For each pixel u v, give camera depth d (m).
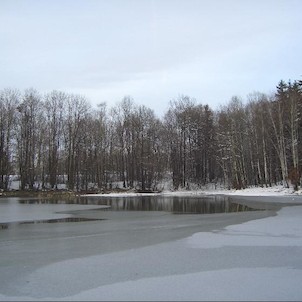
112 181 81.62
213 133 82.19
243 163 70.50
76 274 12.77
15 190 67.25
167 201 49.78
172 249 16.70
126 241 19.00
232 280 11.83
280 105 63.47
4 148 69.12
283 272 12.66
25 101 72.12
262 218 27.83
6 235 21.50
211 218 28.88
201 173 82.44
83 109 77.50
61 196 62.59
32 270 13.38
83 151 76.94
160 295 10.52
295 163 57.28
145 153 77.50
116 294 10.65
